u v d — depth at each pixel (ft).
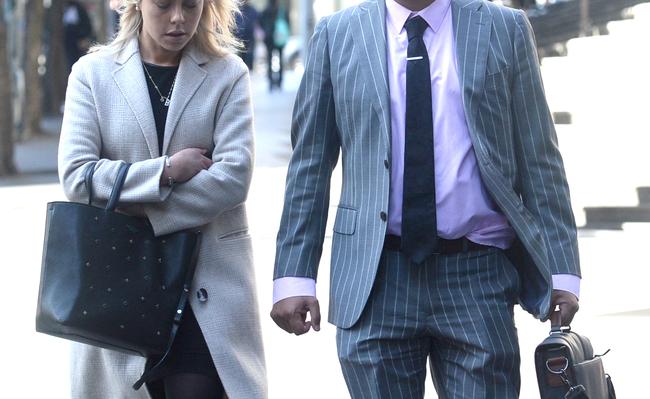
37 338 34.78
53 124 111.75
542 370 16.84
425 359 17.89
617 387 28.91
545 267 17.76
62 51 118.01
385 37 17.79
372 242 17.49
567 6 68.54
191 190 18.49
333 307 17.88
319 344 33.60
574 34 63.36
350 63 17.87
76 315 17.72
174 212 18.49
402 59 17.66
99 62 19.04
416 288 17.47
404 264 17.51
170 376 18.72
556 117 54.08
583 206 49.70
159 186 18.29
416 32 17.65
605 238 46.73
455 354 17.62
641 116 51.62
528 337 33.63
